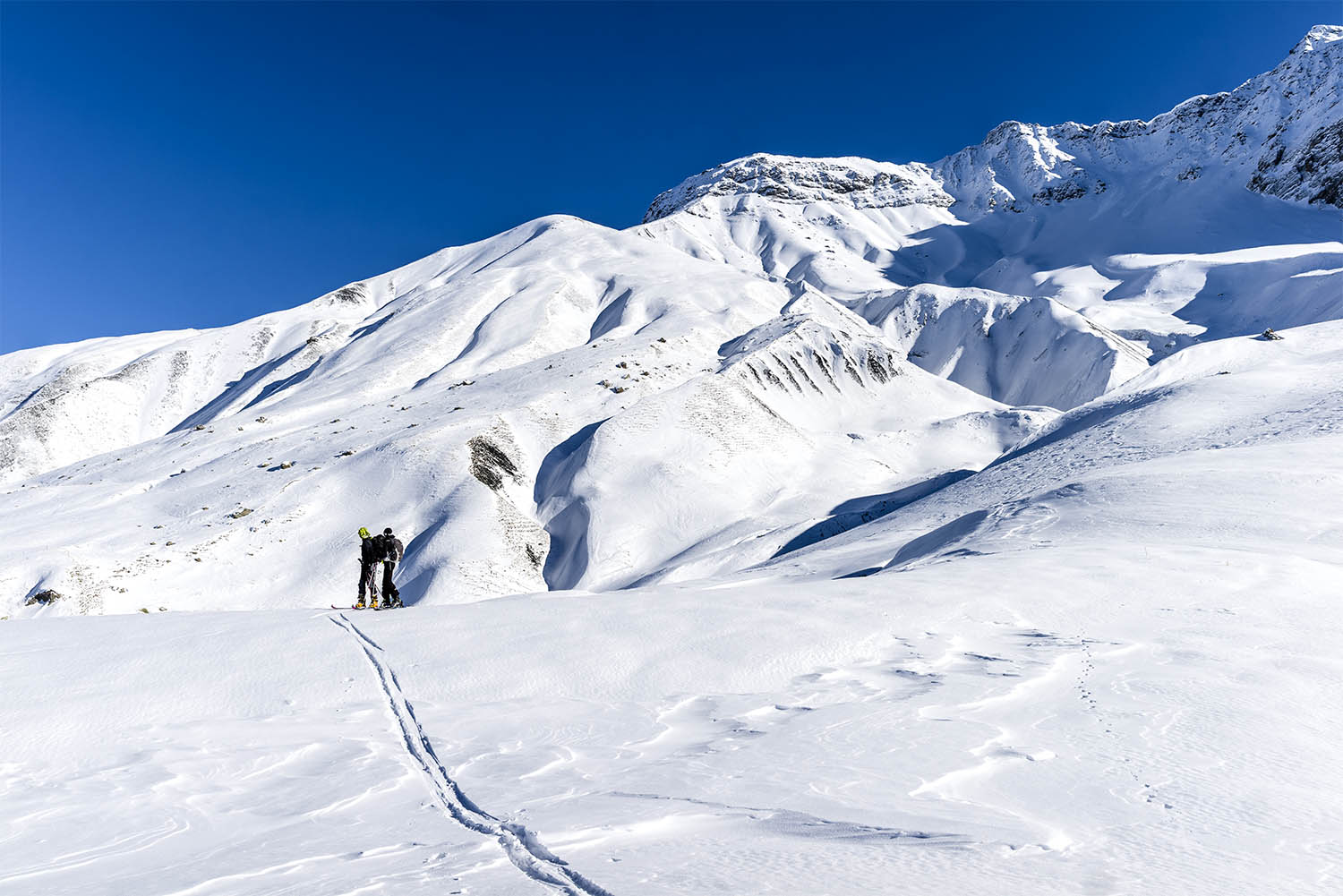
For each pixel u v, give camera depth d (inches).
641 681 301.1
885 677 296.4
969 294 6284.5
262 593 1929.1
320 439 2874.0
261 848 150.6
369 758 219.1
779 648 334.6
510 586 1988.2
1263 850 132.9
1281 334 2018.9
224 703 282.7
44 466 4869.6
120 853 153.6
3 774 211.3
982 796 167.0
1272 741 208.7
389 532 625.9
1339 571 451.8
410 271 7810.0
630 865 122.5
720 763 198.1
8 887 135.2
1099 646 326.3
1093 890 111.2
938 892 108.1
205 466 2728.8
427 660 327.9
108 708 273.7
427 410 3085.6
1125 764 191.0
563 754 216.7
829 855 125.6
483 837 147.9
